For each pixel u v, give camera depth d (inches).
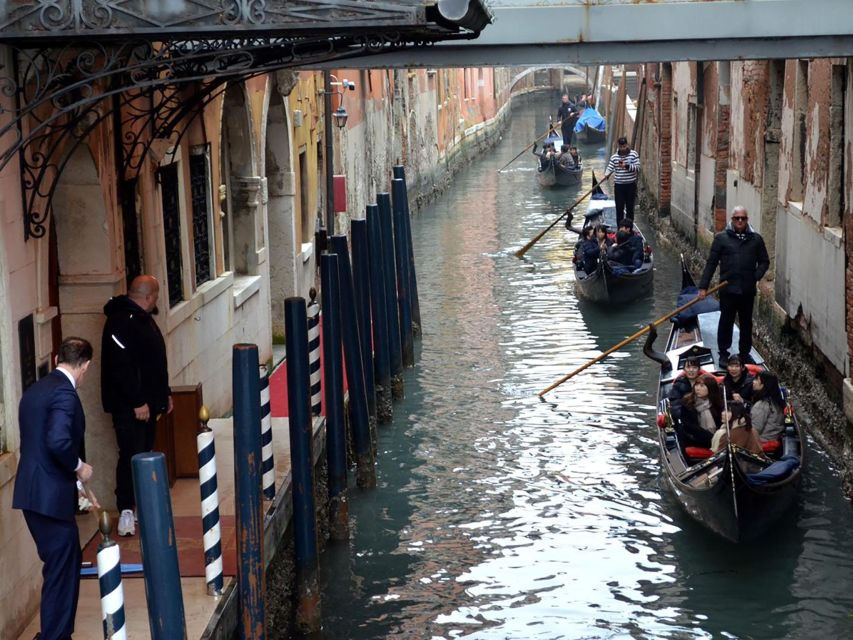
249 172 788.0
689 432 639.8
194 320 650.8
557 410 820.0
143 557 352.5
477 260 1400.1
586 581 566.6
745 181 1040.8
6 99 402.3
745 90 1038.4
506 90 3523.6
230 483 554.9
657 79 1583.4
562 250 1448.1
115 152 516.1
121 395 482.9
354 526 637.3
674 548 597.0
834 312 711.1
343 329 671.1
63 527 378.6
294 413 513.0
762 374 648.4
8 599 400.5
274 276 899.4
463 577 575.5
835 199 725.9
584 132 2768.2
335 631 524.1
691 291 886.4
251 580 436.8
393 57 625.0
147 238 565.9
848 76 669.3
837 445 685.3
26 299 419.5
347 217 1202.0
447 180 2192.4
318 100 1035.3
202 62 472.1
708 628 520.4
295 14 410.9
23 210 418.0
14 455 406.0
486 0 494.9
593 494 670.5
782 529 608.4
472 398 856.3
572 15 604.1
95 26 402.3
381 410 805.2
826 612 530.9
